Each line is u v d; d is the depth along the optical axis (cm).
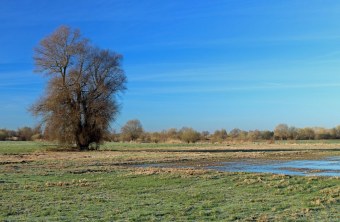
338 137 14288
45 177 2556
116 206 1606
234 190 2016
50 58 6128
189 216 1420
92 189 2061
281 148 7675
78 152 5819
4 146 7962
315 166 3622
